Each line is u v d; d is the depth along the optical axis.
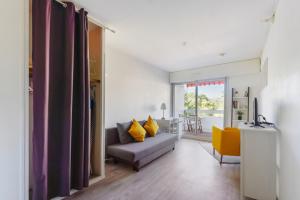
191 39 3.13
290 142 1.52
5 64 1.45
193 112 5.84
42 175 1.73
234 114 4.77
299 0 1.33
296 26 1.39
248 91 4.51
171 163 3.28
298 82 1.33
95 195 2.12
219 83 5.26
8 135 1.47
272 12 2.20
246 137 2.05
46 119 1.78
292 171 1.45
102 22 2.53
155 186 2.36
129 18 2.41
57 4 1.98
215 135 3.64
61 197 2.02
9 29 1.47
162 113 5.67
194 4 2.03
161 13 2.26
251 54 4.03
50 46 1.92
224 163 3.29
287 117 1.64
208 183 2.46
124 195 2.13
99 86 2.65
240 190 2.10
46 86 1.77
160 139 3.78
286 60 1.69
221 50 3.75
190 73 5.63
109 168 3.00
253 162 2.03
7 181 1.47
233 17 2.33
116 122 3.82
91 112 2.68
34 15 1.70
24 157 1.58
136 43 3.37
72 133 2.18
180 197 2.09
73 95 2.17
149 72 5.03
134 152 2.81
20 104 1.55
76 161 2.18
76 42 2.20
